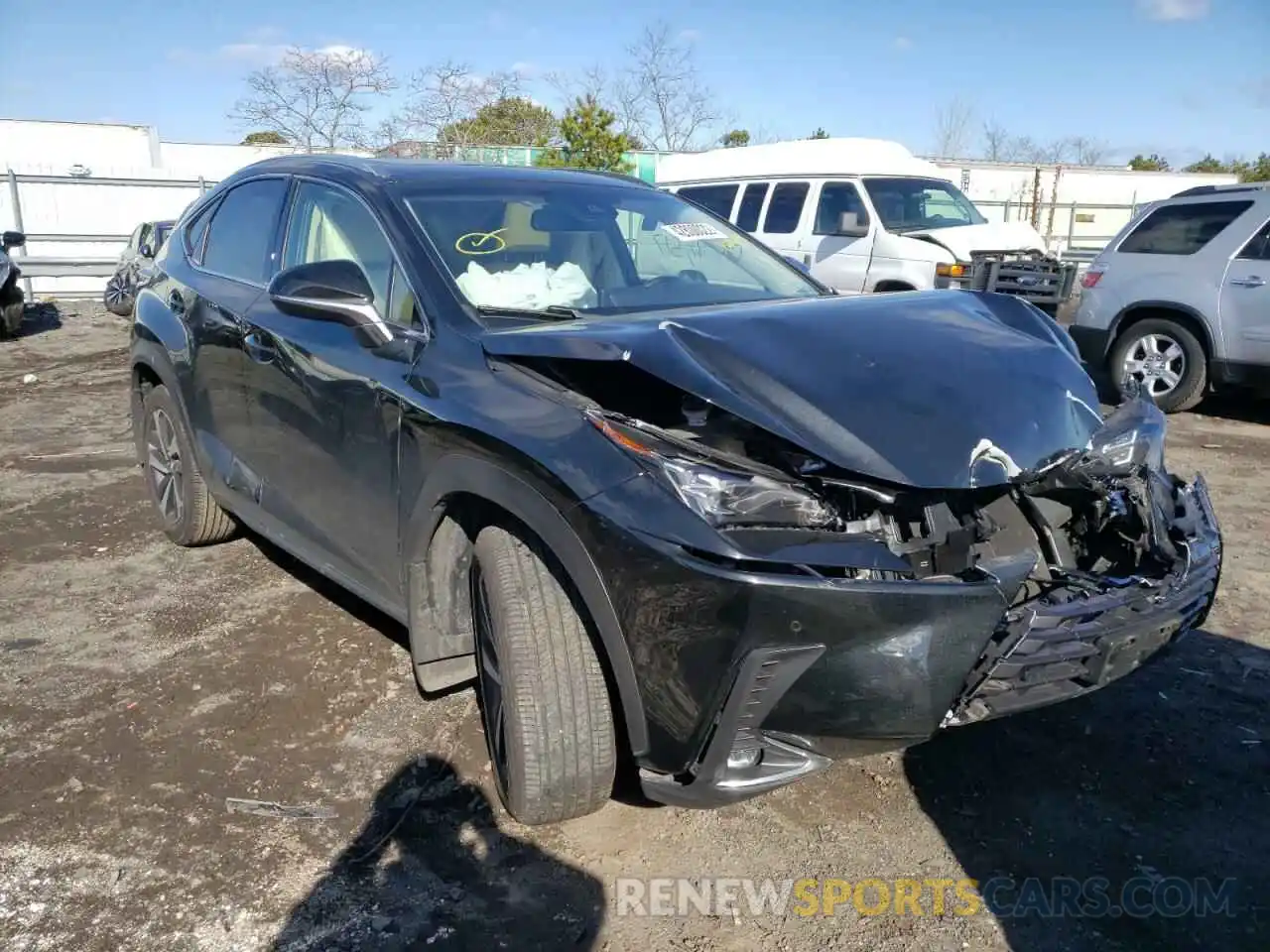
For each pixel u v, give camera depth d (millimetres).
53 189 19547
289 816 2846
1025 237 11133
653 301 3451
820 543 2246
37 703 3449
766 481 2307
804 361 2621
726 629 2199
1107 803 2938
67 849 2697
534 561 2619
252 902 2514
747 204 11852
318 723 3334
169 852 2691
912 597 2205
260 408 3816
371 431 3123
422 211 3443
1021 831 2818
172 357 4477
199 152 29500
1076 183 28938
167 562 4754
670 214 4012
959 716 2434
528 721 2551
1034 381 2789
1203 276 7926
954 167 27766
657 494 2301
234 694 3514
